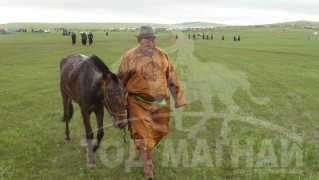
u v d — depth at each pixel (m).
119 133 10.27
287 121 11.69
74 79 8.02
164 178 7.15
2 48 51.91
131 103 6.99
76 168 7.69
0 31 133.88
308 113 12.86
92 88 7.38
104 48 54.28
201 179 7.17
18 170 7.47
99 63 7.42
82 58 8.82
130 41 81.94
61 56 39.72
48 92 17.62
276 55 46.22
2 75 23.78
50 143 9.27
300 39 104.38
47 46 58.06
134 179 7.10
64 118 9.76
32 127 10.85
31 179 7.14
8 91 17.67
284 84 20.92
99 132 7.86
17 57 38.00
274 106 14.35
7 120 11.91
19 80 21.77
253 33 177.12
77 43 69.25
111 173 7.40
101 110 7.76
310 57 43.66
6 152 8.65
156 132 7.17
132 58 6.85
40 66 29.95
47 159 8.19
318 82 22.19
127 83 7.03
